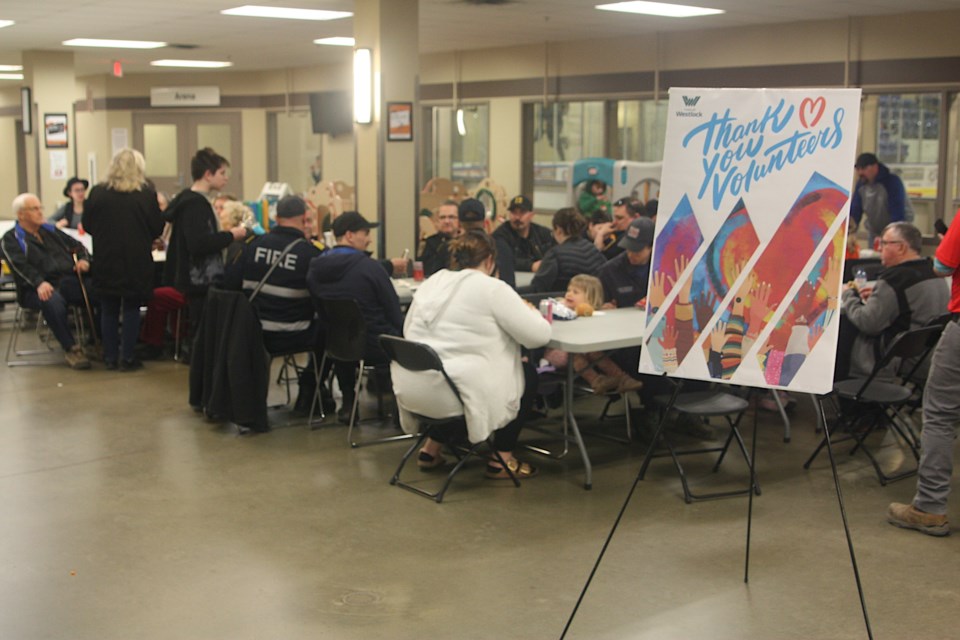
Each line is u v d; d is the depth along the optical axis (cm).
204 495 440
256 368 529
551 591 344
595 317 503
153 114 1603
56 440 522
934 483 394
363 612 328
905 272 493
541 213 1189
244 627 318
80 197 930
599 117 1114
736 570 362
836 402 539
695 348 310
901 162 899
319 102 1405
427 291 442
